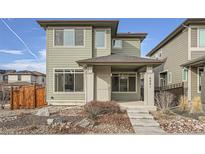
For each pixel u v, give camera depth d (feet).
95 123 31.81
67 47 55.72
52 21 54.24
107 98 52.13
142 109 41.60
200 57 51.08
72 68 55.62
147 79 44.98
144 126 30.71
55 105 54.24
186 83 57.82
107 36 57.06
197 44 54.75
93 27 56.95
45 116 36.81
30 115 38.37
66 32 55.72
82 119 33.45
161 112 38.70
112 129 29.14
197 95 54.90
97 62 44.65
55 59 55.72
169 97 47.55
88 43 55.72
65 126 28.99
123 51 67.46
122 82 60.95
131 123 32.14
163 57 79.36
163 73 79.51
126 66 50.98
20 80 141.49
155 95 51.85
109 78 52.37
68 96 55.26
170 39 70.49
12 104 49.67
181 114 40.37
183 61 59.16
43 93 54.19
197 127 29.94
